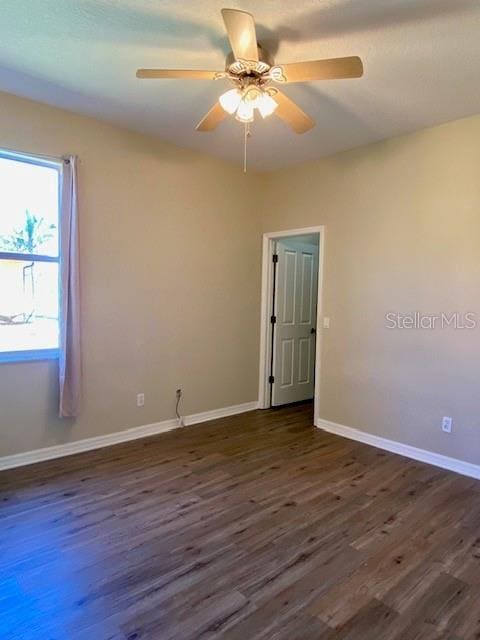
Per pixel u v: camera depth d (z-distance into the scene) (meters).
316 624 1.72
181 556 2.15
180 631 1.68
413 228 3.54
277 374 5.05
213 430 4.18
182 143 3.93
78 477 3.05
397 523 2.51
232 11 1.65
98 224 3.53
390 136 3.62
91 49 2.40
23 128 3.09
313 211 4.32
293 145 3.87
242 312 4.75
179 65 2.56
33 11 2.07
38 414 3.30
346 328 4.06
